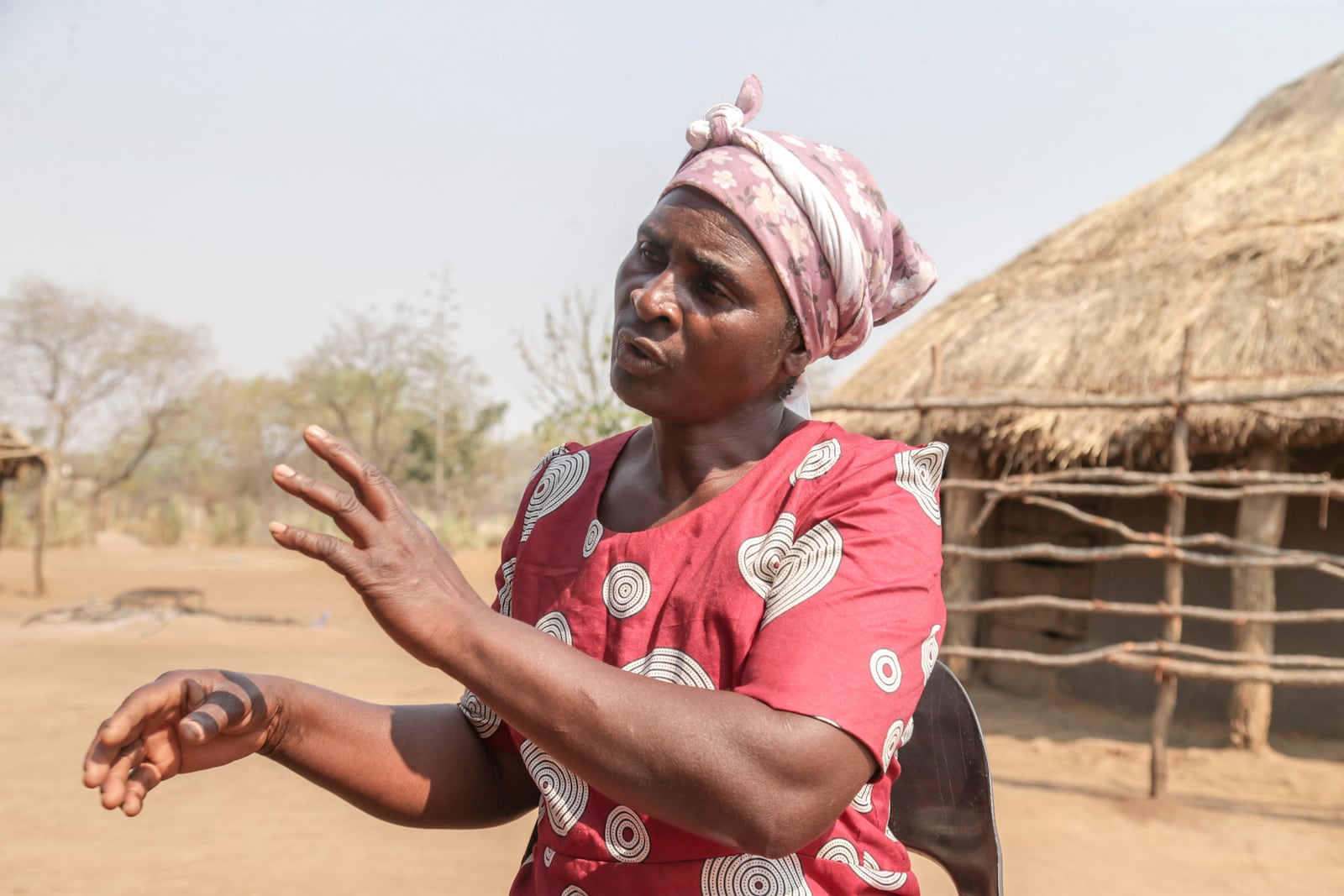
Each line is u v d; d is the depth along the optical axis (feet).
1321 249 27.12
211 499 149.69
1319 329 24.52
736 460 4.03
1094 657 21.34
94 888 13.93
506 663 3.04
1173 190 34.04
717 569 3.68
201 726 3.34
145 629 37.11
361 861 15.30
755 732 3.10
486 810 4.43
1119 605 21.42
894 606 3.51
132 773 3.51
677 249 3.78
